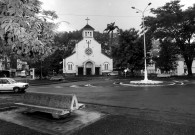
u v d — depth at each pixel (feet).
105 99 44.21
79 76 190.49
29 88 79.82
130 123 22.04
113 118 24.57
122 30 158.92
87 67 202.28
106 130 19.56
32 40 9.99
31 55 11.51
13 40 9.96
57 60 198.18
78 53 201.77
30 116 26.02
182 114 27.61
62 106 25.02
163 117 25.75
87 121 23.30
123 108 32.58
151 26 152.15
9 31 9.70
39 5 13.21
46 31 12.58
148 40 154.30
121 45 156.97
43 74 149.59
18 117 25.54
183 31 150.92
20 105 27.94
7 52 12.14
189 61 157.79
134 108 32.55
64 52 233.35
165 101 39.60
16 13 10.21
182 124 21.65
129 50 153.17
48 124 22.16
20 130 19.93
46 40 12.74
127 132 18.86
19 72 205.26
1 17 10.17
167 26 148.87
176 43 156.56
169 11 149.89
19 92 65.31
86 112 28.58
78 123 22.43
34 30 10.59
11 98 45.98
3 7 10.40
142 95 50.08
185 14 142.31
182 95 48.32
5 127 20.95
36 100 28.22
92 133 18.76
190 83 91.15
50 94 27.04
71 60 200.23
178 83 91.20
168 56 165.37
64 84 103.40
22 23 10.16
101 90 65.46
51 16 13.57
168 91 57.98
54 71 204.95
